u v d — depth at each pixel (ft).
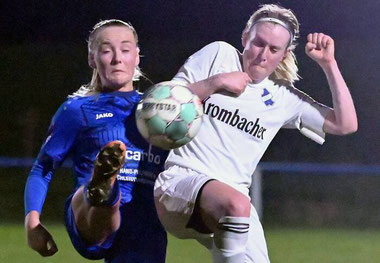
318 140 43.04
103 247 38.86
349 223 97.66
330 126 42.32
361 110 118.52
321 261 74.08
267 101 41.55
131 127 39.81
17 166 98.63
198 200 37.22
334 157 116.26
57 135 39.60
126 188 39.42
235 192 36.65
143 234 39.58
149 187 40.06
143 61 128.16
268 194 96.89
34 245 38.01
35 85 128.67
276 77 42.70
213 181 37.65
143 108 36.78
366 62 122.31
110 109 39.78
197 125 37.22
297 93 42.86
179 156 40.22
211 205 36.55
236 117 40.78
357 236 90.58
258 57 40.70
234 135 40.70
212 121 40.55
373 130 116.88
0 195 99.91
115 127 39.50
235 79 39.50
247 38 41.88
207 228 38.19
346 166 97.55
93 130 39.47
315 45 42.22
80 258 73.10
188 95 36.99
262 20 41.01
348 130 42.06
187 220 37.96
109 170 33.14
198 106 37.14
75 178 40.24
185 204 37.65
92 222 36.04
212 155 40.14
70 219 37.99
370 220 97.91
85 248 38.40
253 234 41.86
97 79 41.11
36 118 123.75
